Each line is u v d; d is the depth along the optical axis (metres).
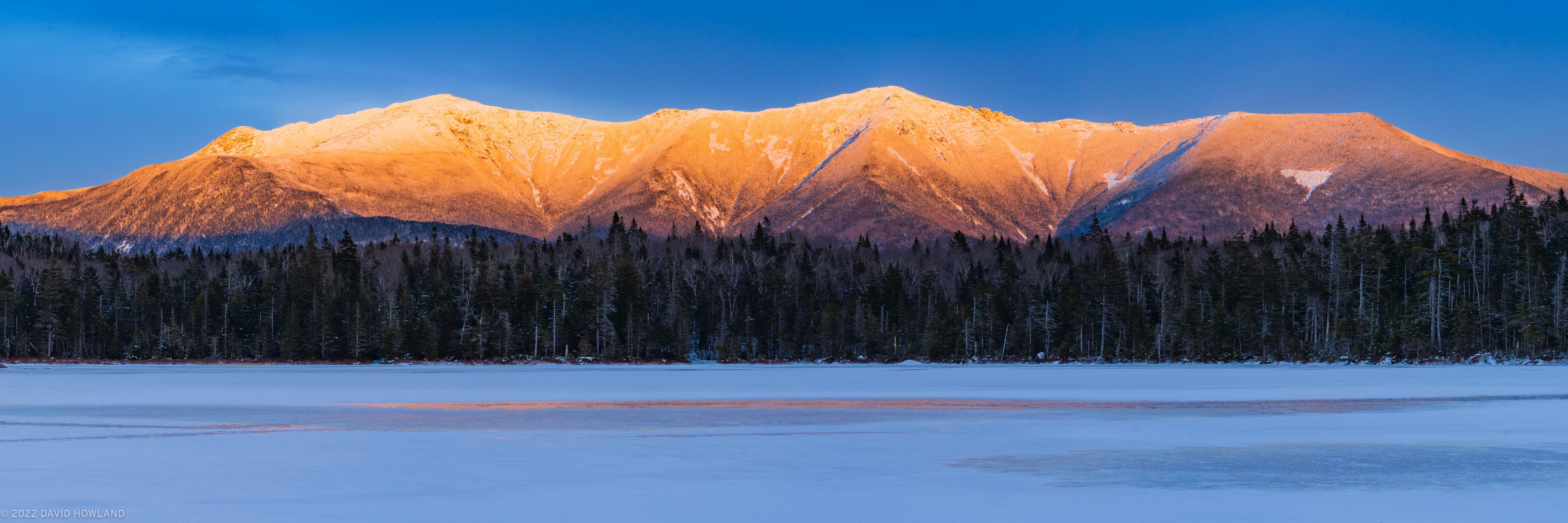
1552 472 31.72
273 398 70.44
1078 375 114.44
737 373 124.62
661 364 170.75
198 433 44.28
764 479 30.30
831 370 140.25
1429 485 29.23
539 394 76.31
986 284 193.00
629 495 27.09
